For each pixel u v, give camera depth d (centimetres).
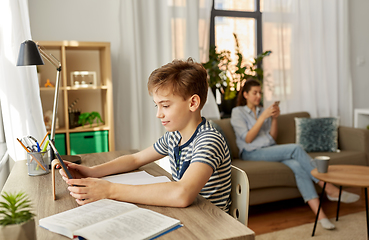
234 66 353
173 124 108
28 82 216
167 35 310
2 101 209
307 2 358
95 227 74
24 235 61
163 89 105
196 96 106
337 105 379
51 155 145
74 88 263
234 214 114
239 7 365
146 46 305
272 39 353
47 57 149
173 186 93
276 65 355
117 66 301
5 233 60
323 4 371
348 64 384
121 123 301
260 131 292
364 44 402
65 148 268
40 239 72
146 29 304
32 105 220
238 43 362
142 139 309
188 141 112
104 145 276
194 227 77
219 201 110
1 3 205
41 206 93
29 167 126
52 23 287
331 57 375
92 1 297
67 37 292
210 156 100
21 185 114
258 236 221
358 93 404
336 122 326
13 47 208
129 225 75
